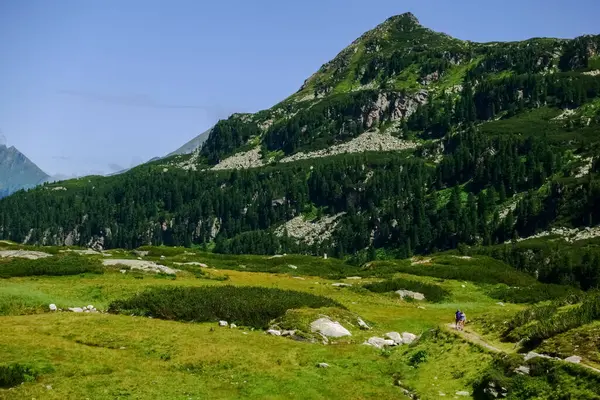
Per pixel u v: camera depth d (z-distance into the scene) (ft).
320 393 84.94
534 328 96.53
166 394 79.25
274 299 150.20
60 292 153.38
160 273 206.49
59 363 87.86
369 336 131.13
